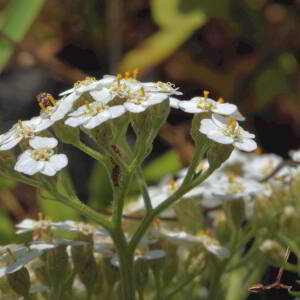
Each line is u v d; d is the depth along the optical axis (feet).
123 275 0.37
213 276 0.44
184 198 0.45
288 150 0.77
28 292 0.38
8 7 0.67
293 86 0.77
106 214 0.48
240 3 0.73
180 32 0.69
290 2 0.76
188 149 0.71
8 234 0.55
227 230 0.45
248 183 0.45
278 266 0.42
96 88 0.36
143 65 0.69
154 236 0.42
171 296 0.42
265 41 0.77
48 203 0.56
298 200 0.45
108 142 0.36
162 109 0.37
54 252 0.39
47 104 0.38
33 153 0.36
